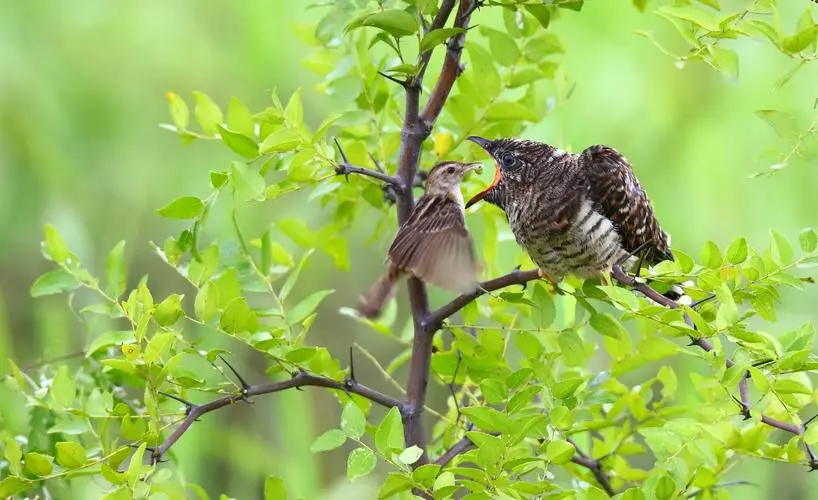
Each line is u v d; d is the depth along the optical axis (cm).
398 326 1469
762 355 731
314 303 827
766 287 750
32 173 1316
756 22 737
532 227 904
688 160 1291
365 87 934
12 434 940
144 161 1341
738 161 1285
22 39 1325
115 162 1337
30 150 1312
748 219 1277
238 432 1235
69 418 827
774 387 713
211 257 813
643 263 938
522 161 925
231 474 1218
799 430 721
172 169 1347
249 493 1208
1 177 1311
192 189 1325
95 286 834
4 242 1312
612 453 905
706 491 835
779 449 759
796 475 1218
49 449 878
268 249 857
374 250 1433
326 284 1424
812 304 1244
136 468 707
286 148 780
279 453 1221
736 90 1296
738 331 709
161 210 787
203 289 777
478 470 705
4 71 1310
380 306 947
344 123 930
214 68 1362
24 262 1329
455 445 820
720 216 1274
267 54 1343
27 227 1314
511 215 927
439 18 786
